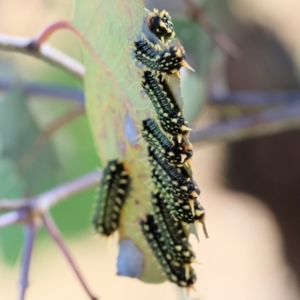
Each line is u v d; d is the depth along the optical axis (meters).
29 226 0.51
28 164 0.60
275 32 0.97
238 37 0.94
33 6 0.62
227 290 1.05
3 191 0.60
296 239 1.06
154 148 0.42
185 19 0.57
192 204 0.41
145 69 0.41
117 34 0.43
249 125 0.58
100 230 0.46
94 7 0.43
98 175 0.54
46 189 0.61
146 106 0.42
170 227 0.44
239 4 0.95
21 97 0.60
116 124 0.45
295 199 1.07
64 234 0.66
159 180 0.42
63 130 0.64
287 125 0.58
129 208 0.45
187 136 0.41
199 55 0.57
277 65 0.95
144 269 0.46
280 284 1.04
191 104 0.56
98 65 0.44
